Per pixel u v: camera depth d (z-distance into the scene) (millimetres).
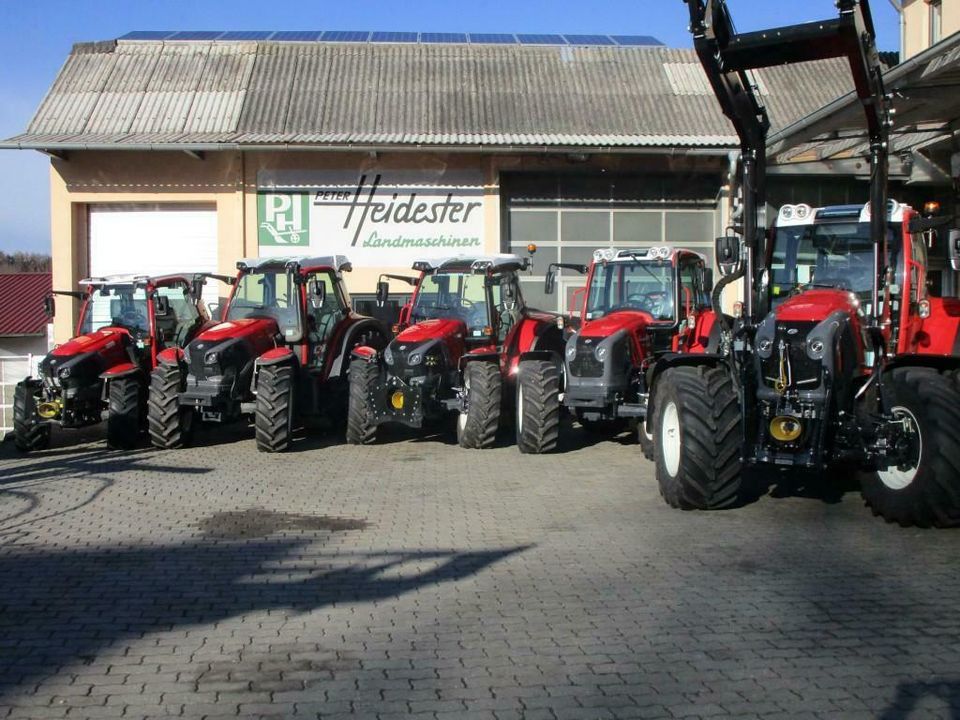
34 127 19109
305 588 6250
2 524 8266
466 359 12078
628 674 4695
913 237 9219
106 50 21688
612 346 10961
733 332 8297
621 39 23406
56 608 5883
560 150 18078
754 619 5461
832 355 7418
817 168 18281
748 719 4168
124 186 19000
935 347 9289
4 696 4543
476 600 5922
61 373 12562
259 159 18938
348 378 13344
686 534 7438
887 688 4477
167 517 8422
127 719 4281
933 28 19562
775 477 9578
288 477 10305
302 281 13016
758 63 7984
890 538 7207
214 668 4875
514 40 23109
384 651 5078
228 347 12227
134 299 13727
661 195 19438
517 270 13320
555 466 10758
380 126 19266
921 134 16547
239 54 21734
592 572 6469
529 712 4281
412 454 11789
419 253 19109
